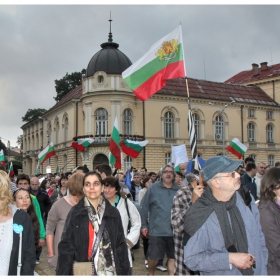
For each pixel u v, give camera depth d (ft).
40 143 188.24
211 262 11.57
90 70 133.69
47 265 29.99
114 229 14.28
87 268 13.37
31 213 22.17
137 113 134.21
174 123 141.08
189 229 12.12
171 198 24.56
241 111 155.12
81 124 141.08
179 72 29.78
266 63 183.93
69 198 20.66
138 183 46.24
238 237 11.96
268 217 14.14
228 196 12.25
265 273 12.82
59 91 232.94
